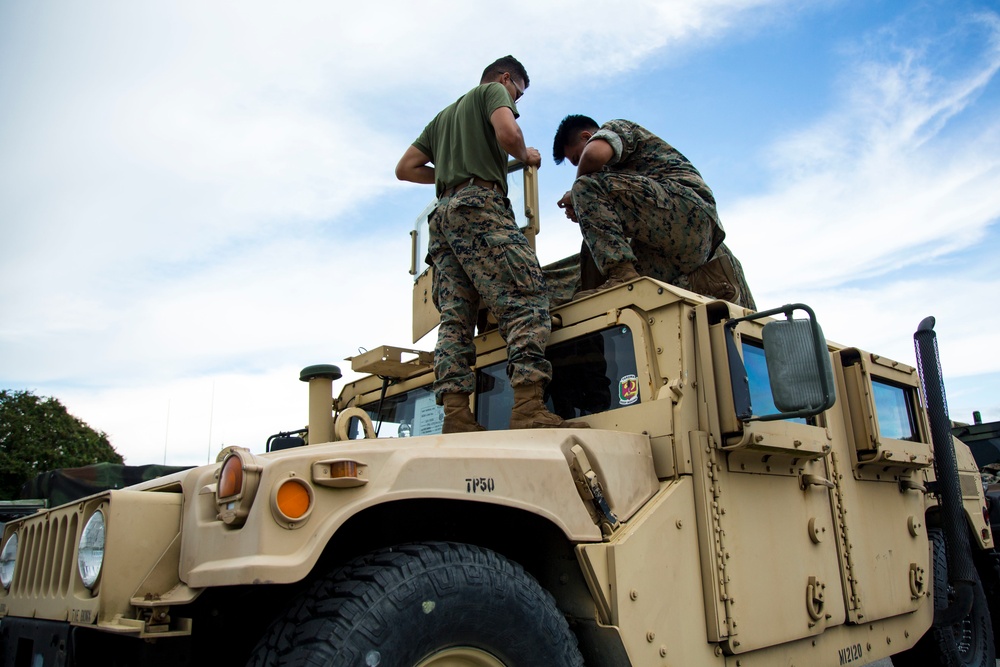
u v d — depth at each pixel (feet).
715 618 8.34
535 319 9.36
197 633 7.32
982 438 27.14
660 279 12.16
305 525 5.91
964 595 12.46
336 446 6.88
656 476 8.75
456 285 10.23
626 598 7.50
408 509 7.63
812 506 10.53
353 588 6.02
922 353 13.37
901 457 12.24
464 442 7.54
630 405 9.23
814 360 7.96
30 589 7.95
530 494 7.27
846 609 10.56
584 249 11.91
